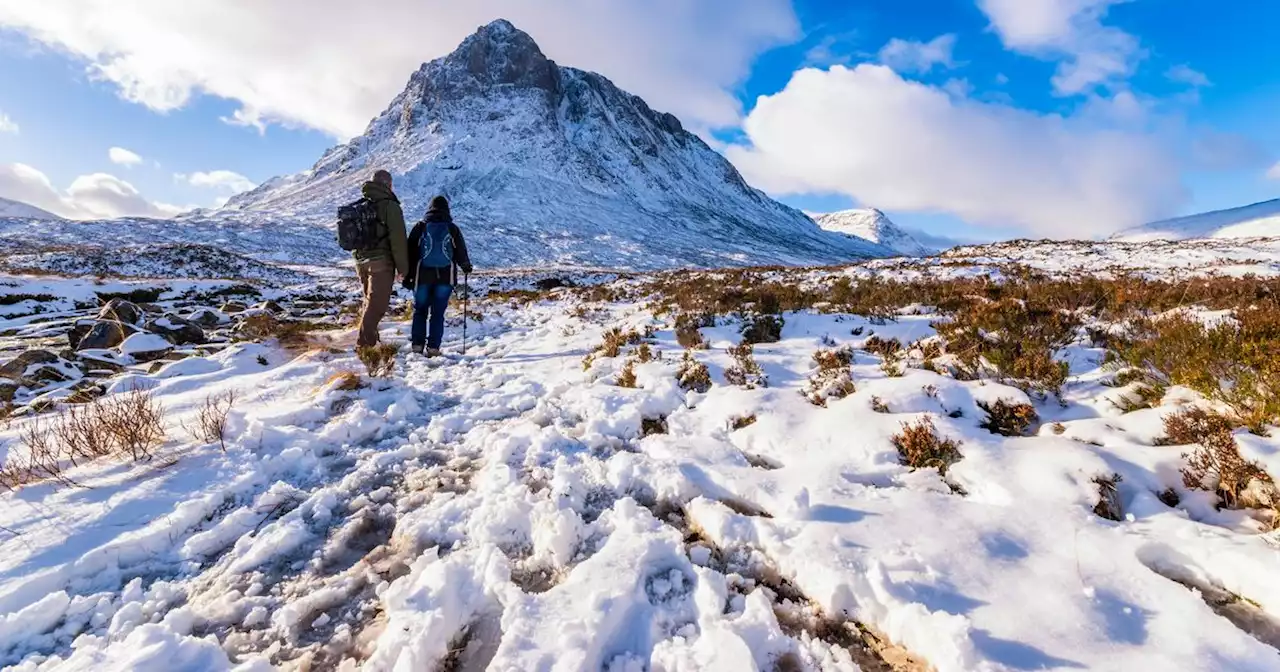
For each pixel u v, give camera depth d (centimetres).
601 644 192
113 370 670
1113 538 225
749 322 703
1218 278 1035
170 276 3822
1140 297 741
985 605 196
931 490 284
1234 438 269
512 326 964
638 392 462
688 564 234
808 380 475
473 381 548
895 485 295
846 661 187
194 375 585
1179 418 302
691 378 489
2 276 1647
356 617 214
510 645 186
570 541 250
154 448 355
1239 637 173
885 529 244
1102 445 309
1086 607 191
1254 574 198
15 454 349
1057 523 239
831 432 351
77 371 650
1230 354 334
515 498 284
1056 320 492
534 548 253
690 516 280
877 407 382
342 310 1251
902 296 920
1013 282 1088
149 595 225
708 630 193
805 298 953
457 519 276
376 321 646
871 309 770
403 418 438
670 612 210
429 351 677
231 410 412
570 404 452
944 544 230
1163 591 194
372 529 278
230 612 216
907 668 186
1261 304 506
